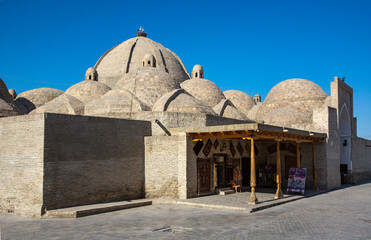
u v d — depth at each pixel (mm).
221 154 18953
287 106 28375
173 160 16703
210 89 28219
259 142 23219
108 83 30016
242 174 21547
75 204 13922
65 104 21484
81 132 14398
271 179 22312
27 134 13609
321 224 10734
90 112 20875
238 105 35500
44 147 13000
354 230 9867
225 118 21422
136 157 16859
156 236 9320
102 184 15078
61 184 13484
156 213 13320
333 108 23531
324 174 21531
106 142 15430
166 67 31547
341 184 26031
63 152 13656
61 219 12344
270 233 9461
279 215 12477
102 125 15328
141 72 24172
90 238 9234
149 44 32969
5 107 18375
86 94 24609
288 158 22453
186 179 16266
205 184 17516
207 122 19688
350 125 27297
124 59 30953
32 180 13195
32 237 9547
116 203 14773
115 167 15727
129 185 16328
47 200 12961
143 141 17312
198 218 12031
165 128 17953
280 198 16500
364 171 30766
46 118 13172
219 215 12609
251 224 10781
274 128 15508
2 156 14500
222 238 8914
